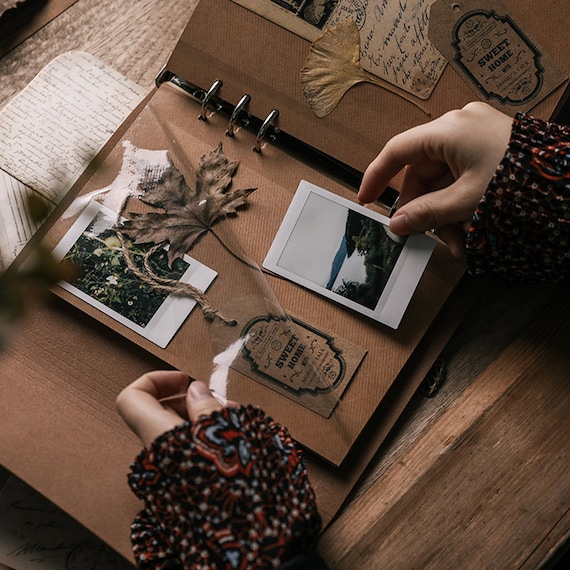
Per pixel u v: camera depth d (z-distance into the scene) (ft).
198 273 2.64
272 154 2.83
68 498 2.43
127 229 2.67
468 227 2.56
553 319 2.67
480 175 2.43
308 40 2.72
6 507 2.86
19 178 2.88
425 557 2.34
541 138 2.37
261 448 2.08
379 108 2.73
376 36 2.70
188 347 2.58
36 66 3.14
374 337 2.64
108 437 2.54
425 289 2.68
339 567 2.34
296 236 2.72
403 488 2.44
